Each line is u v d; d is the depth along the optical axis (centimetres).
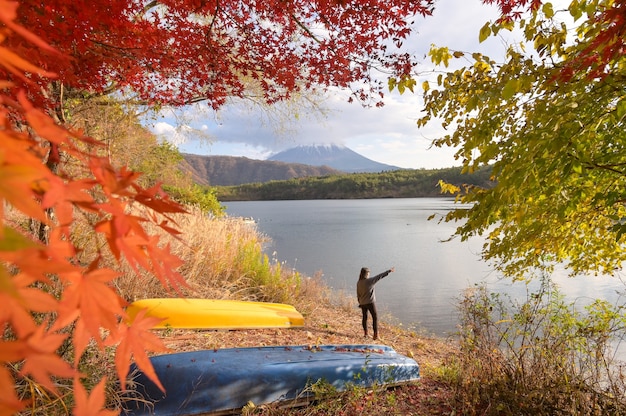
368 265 2431
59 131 60
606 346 488
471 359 529
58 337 58
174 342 668
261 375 477
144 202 73
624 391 454
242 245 1302
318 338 848
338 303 1362
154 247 76
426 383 607
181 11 395
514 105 375
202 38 417
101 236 429
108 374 409
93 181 66
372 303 953
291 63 462
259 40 444
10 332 214
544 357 497
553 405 458
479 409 479
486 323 536
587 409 445
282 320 874
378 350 670
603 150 379
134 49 364
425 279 2006
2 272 41
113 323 64
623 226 322
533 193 389
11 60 52
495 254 475
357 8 403
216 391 451
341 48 443
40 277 48
